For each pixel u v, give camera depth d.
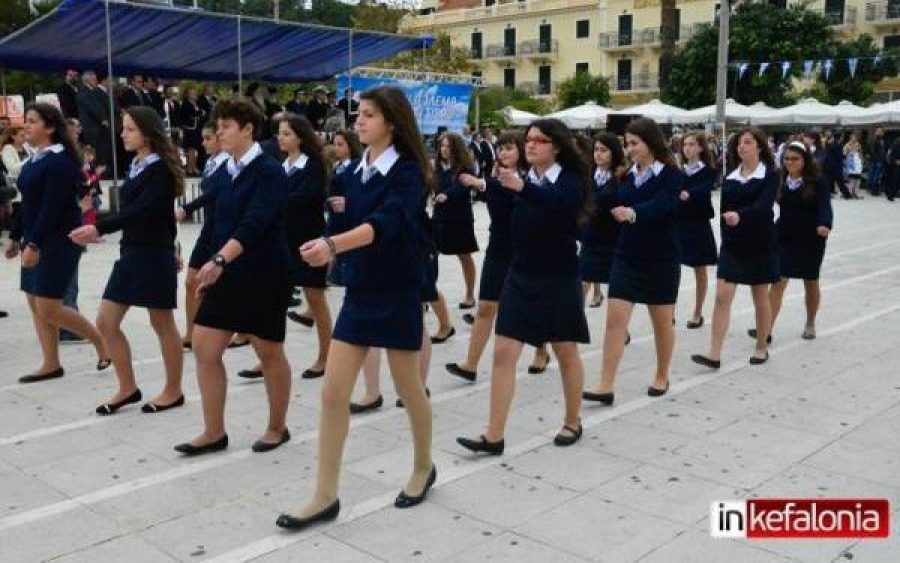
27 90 24.75
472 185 5.84
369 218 3.48
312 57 17.36
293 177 6.12
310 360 6.64
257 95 17.12
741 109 27.75
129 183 5.02
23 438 4.89
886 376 6.18
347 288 3.72
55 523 3.81
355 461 4.53
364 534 3.69
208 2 41.22
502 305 4.58
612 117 8.53
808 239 7.04
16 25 27.53
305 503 3.99
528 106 40.34
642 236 5.42
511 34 57.62
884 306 8.80
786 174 7.05
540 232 4.43
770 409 5.42
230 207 4.38
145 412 5.32
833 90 37.91
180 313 8.30
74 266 5.81
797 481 4.25
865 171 27.70
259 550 3.54
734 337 7.48
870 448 4.71
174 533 3.71
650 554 3.51
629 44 52.47
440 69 34.50
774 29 36.88
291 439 4.86
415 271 3.75
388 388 5.89
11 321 7.98
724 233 6.39
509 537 3.66
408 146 3.69
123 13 12.79
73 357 6.68
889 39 44.94
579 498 4.05
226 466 4.46
